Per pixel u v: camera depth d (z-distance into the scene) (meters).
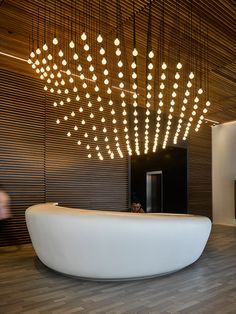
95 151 7.97
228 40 5.09
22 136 6.74
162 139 9.46
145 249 3.87
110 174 8.24
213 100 8.11
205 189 10.98
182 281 4.04
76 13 4.40
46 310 3.10
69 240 3.88
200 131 10.94
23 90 6.84
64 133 7.43
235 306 3.22
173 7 4.26
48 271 4.50
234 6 4.24
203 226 4.38
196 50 5.41
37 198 6.85
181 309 3.14
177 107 8.53
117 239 3.77
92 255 3.83
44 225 4.11
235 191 10.38
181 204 10.18
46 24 4.72
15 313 3.02
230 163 10.84
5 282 3.98
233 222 10.61
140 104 8.62
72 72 6.35
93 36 4.96
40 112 7.07
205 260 5.27
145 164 11.20
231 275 4.34
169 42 5.14
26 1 4.18
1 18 4.59
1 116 6.46
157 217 4.04
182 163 10.27
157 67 6.02
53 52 5.49
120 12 4.36
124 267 3.87
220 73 6.35
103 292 3.61
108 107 8.35
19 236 6.56
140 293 3.58
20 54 5.85
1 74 6.53
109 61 5.84
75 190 7.50
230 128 10.91
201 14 4.41
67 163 7.42
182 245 4.13
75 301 3.34
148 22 4.57
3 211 6.12
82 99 7.81
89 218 3.82
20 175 6.63
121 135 8.60
